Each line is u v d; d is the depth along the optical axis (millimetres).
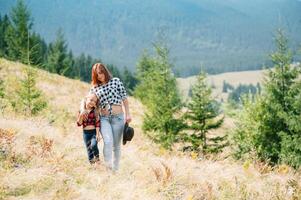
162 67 20562
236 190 7840
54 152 9414
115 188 7125
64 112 25797
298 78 18344
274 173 10562
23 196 6461
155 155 11867
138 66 48469
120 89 8289
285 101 18312
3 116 15234
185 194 7555
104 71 8203
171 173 8250
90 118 8648
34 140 10422
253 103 18750
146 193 7172
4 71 38219
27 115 18359
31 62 21000
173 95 19938
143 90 41500
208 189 7539
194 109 18891
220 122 19156
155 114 19828
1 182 6793
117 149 8570
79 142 11867
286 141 16922
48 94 36094
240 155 15594
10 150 8680
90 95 8289
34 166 8039
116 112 8328
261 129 17859
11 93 25406
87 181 7637
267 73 18609
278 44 18438
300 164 15828
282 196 7688
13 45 56125
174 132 19312
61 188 6887
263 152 17141
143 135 20688
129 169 9094
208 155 12797
